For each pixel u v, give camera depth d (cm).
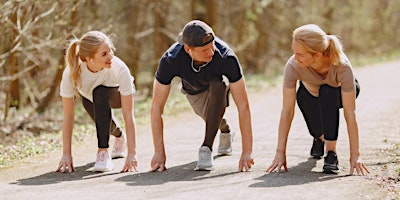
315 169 489
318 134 521
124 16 1477
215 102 491
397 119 767
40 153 619
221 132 556
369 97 1022
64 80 505
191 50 465
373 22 2627
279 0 1783
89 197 404
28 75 1227
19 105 1208
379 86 1216
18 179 480
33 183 461
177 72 493
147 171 498
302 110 513
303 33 448
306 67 468
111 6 1458
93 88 508
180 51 487
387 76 1466
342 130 677
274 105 982
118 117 905
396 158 526
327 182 437
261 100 1062
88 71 500
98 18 1270
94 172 501
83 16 1209
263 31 1844
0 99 1236
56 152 622
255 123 780
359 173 466
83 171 508
